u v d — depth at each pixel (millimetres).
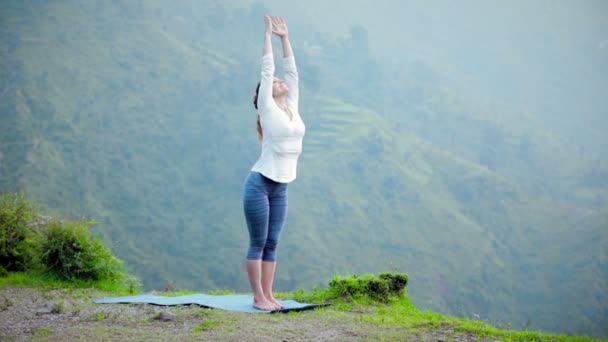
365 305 7059
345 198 140125
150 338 5164
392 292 7438
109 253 9898
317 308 6816
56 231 9508
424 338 5289
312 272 116562
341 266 120250
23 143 135750
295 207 134875
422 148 171375
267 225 6590
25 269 10125
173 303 6793
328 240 127500
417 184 149875
